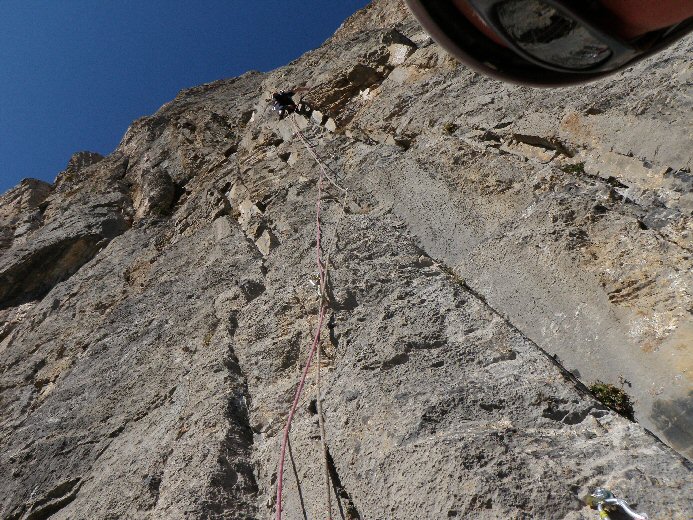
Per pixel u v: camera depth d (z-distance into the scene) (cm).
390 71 1184
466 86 888
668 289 379
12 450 727
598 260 430
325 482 380
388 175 755
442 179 670
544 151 639
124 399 686
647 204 479
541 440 322
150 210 1503
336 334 504
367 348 454
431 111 883
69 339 1021
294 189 909
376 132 962
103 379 769
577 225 469
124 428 633
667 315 368
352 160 879
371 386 413
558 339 416
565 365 400
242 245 858
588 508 274
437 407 365
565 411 340
